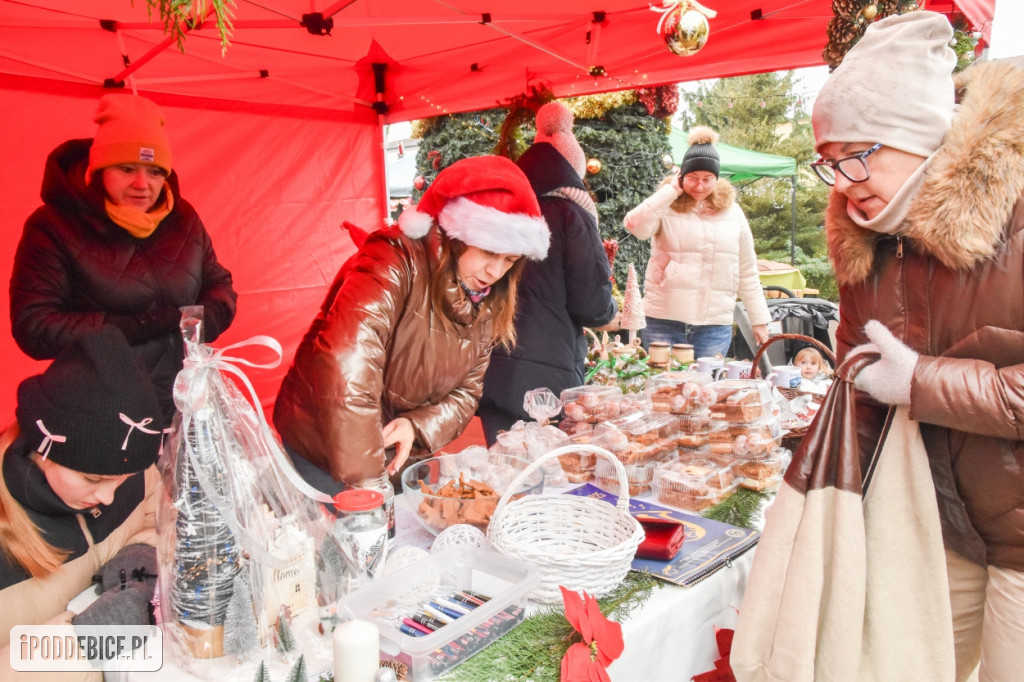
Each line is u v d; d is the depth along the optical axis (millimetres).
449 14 3371
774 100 14133
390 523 1459
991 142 1140
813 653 1196
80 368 1062
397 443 1895
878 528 1282
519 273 2043
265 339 1088
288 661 1055
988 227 1151
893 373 1210
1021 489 1242
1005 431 1136
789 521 1255
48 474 1123
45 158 3268
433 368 1938
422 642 1008
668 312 4082
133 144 2936
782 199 13969
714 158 3758
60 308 2971
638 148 6141
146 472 1439
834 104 1263
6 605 1126
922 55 1196
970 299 1236
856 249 1367
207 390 1037
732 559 1470
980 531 1323
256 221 4336
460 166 1808
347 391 1646
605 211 6133
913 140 1206
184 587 1021
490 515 1490
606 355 3193
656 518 1585
